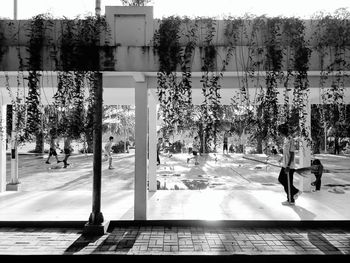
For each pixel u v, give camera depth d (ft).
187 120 22.62
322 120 26.96
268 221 22.70
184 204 28.25
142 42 19.67
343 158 86.33
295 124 23.13
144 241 19.70
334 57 18.92
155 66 18.72
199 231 21.76
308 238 20.18
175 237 20.47
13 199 30.83
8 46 18.61
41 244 19.17
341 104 22.16
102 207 27.20
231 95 28.37
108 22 19.63
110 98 32.99
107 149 60.29
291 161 27.61
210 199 30.45
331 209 26.05
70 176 50.37
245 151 106.93
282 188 38.14
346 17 19.38
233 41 19.38
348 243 19.19
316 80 23.39
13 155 36.76
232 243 19.29
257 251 17.87
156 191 34.99
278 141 24.38
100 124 21.04
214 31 19.43
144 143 23.08
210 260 17.31
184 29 19.63
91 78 20.06
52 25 18.99
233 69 18.78
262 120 22.66
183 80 19.52
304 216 23.81
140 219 23.06
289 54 18.94
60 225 22.84
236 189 37.42
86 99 20.88
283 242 19.40
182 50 18.78
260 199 30.48
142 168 23.12
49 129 23.03
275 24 19.19
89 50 18.60
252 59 18.75
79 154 102.27
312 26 19.69
